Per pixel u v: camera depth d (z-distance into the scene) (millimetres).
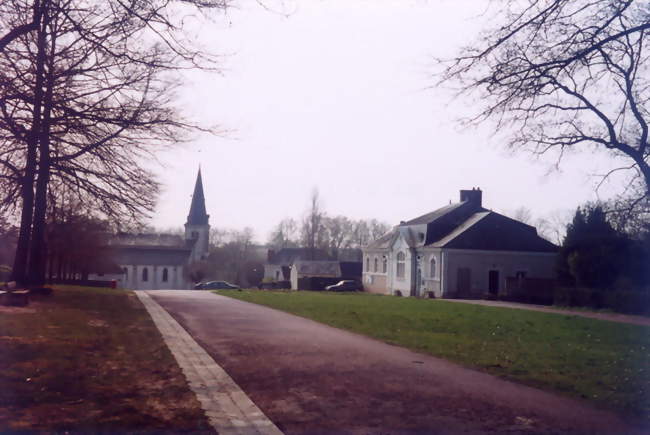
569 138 12391
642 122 12242
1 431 6312
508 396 8570
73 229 35031
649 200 13180
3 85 11203
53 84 12680
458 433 6719
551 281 40469
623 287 34469
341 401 8047
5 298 18938
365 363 11023
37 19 10242
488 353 12859
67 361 10156
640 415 7656
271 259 110500
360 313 23219
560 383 9609
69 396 7895
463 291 49094
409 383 9297
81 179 19812
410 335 15898
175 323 17594
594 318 26250
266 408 7648
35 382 8477
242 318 19906
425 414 7477
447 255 49188
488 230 50781
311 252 82375
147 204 21234
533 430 6883
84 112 13672
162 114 15906
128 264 92125
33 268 23812
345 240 116812
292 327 17281
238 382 9164
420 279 53281
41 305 20031
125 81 14266
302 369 10297
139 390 8469
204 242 108438
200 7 10266
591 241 37125
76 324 15438
